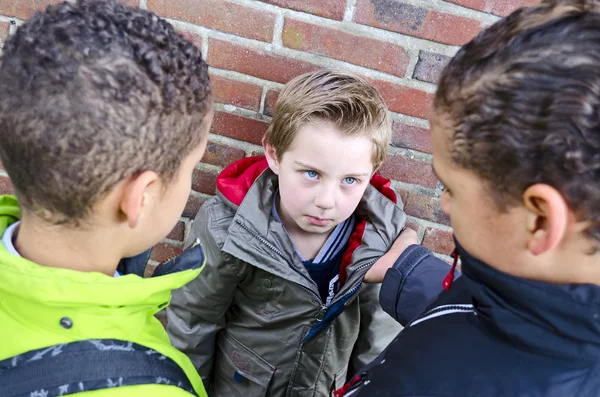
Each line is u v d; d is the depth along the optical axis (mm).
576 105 391
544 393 472
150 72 498
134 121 491
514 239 475
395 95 1122
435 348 570
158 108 510
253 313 1163
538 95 406
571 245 447
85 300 531
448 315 621
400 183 1227
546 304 477
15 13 1077
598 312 457
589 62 393
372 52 1082
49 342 532
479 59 455
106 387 519
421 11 1040
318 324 1104
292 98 988
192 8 1055
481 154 451
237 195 1070
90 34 479
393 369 587
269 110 1144
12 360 523
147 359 566
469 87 456
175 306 1171
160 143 528
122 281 551
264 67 1103
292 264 1059
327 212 1030
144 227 593
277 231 1056
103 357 535
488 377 505
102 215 539
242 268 1081
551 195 417
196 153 614
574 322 471
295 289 1082
